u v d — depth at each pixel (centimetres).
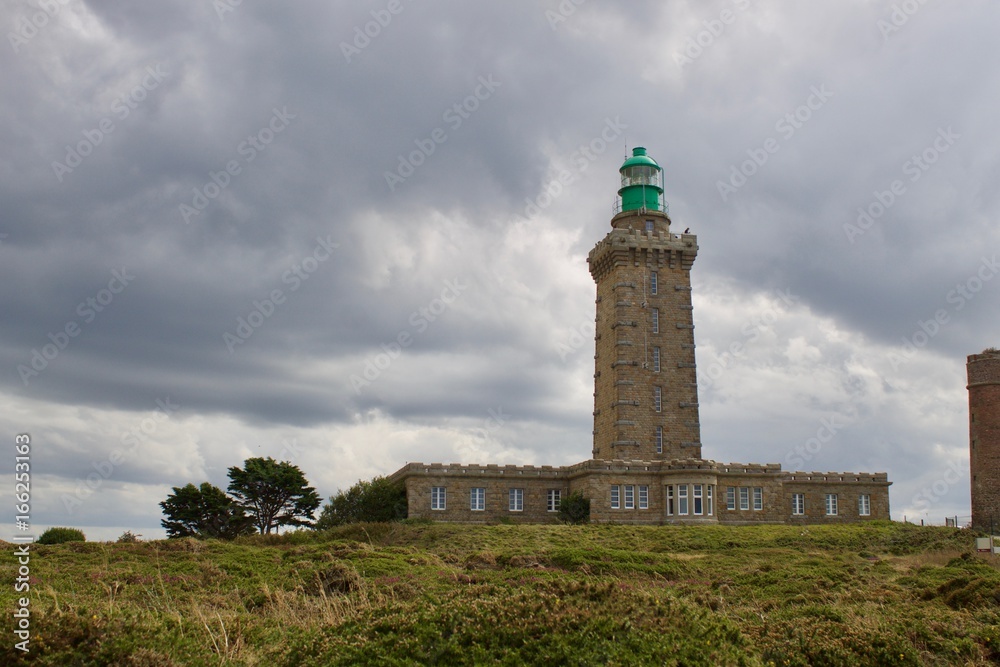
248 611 3009
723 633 1889
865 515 8519
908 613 2852
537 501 7975
